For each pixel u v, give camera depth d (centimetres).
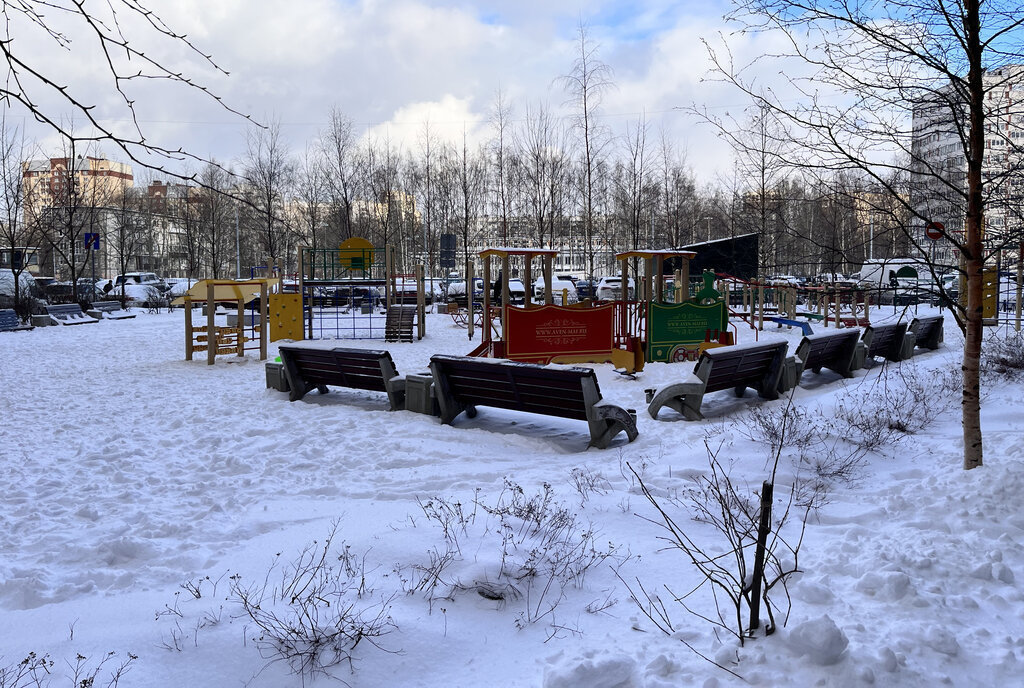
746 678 325
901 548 449
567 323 1603
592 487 646
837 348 1316
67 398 1219
